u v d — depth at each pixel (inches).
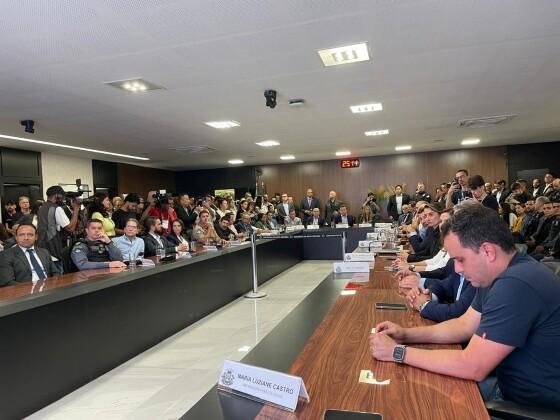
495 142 378.9
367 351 45.7
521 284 38.8
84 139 270.2
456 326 48.3
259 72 147.9
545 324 38.3
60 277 119.4
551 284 39.4
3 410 88.8
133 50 122.3
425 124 264.8
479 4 101.3
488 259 41.6
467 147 410.6
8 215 278.5
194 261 162.2
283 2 97.0
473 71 155.7
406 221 299.4
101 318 116.8
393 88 175.9
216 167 492.1
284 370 44.4
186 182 507.2
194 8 98.0
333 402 34.5
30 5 92.9
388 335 48.1
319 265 306.8
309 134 284.7
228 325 160.1
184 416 34.0
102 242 145.6
